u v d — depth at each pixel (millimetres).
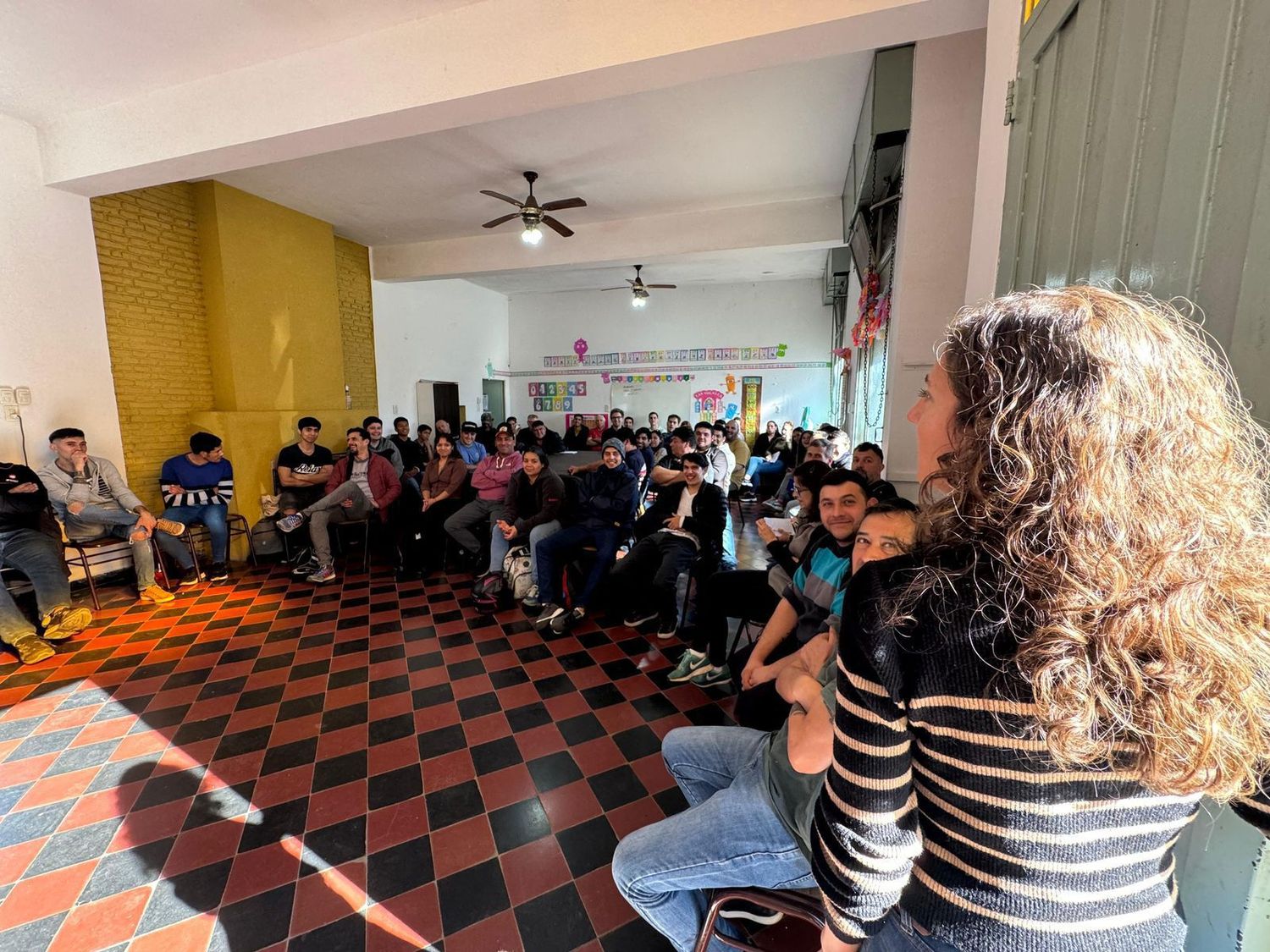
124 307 3801
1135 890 444
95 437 3594
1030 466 416
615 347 9258
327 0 2213
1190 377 431
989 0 1544
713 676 2363
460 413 8047
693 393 9023
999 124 1436
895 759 478
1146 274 781
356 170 3984
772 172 4145
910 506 1000
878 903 498
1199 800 463
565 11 2135
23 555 2828
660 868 966
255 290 4441
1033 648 398
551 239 5496
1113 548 389
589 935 1306
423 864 1494
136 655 2703
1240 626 393
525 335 9633
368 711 2221
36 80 2768
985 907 455
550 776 1841
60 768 1872
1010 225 1302
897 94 2525
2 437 3148
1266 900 647
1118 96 862
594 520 3215
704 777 1204
